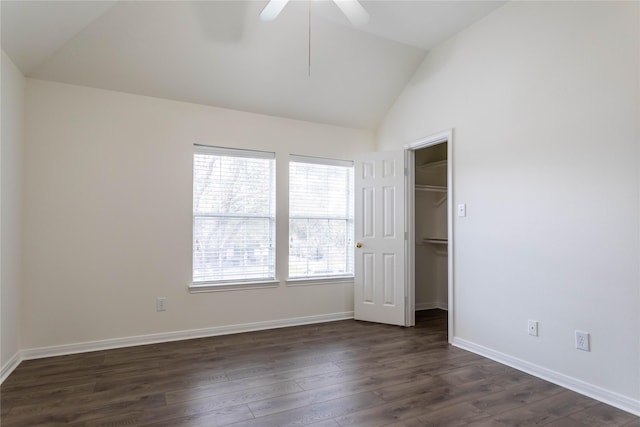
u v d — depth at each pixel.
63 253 3.05
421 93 3.78
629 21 2.13
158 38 2.96
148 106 3.38
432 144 3.73
